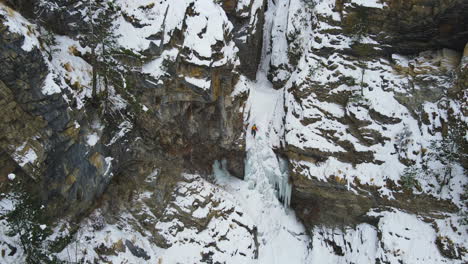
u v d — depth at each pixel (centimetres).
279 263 2766
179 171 2595
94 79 1992
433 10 2566
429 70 2705
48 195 1773
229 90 2680
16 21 1639
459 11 2503
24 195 1602
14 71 1530
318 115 2853
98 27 2150
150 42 2156
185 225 2478
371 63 2878
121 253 2100
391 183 2545
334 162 2744
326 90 2894
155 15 2219
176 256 2350
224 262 2462
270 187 3017
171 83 2320
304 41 3403
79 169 1905
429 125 2566
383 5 2703
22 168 1611
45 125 1680
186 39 2333
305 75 2944
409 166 2530
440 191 2416
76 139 1844
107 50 2162
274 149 3041
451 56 2711
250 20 3350
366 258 2514
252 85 3566
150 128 2352
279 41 3631
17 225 1523
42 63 1633
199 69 2373
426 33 2695
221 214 2638
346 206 2736
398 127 2675
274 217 2952
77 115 1848
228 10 3209
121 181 2308
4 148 1555
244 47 3366
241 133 2923
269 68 3678
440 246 2314
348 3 2848
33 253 1585
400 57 2842
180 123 2578
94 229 2056
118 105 2191
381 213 2592
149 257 2248
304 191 2861
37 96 1619
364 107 2769
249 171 2964
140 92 2245
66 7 2080
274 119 3138
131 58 2183
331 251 2755
